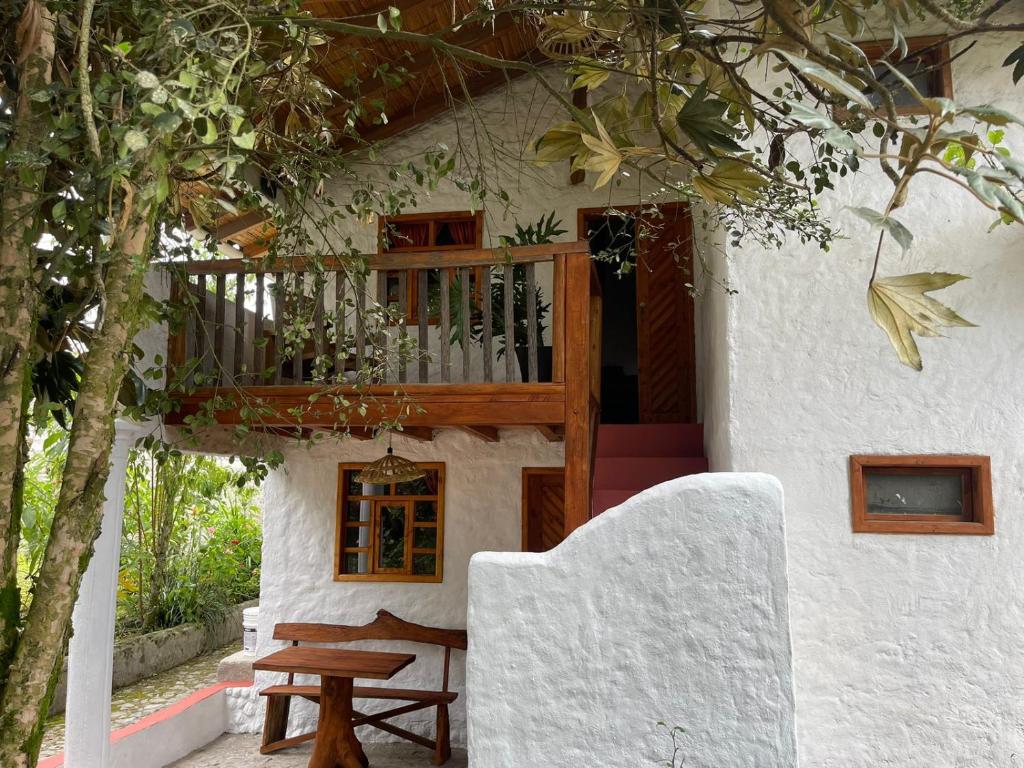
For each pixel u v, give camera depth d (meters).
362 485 7.27
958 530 3.93
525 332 6.48
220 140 2.25
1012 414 3.99
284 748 6.30
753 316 4.23
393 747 6.55
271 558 6.94
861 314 4.16
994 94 4.16
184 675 8.60
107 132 2.43
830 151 2.59
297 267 4.80
